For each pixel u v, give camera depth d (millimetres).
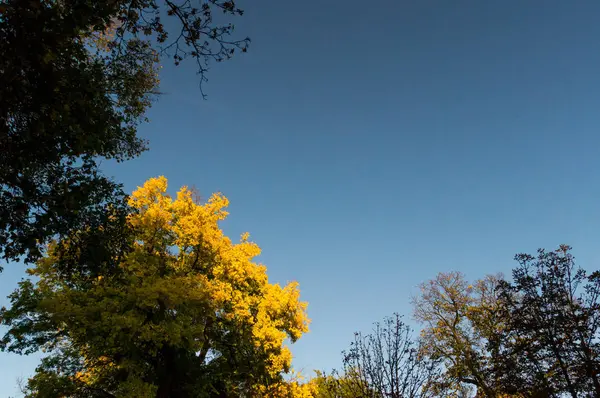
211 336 17625
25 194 6301
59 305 13016
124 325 13141
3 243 6484
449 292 24391
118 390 14148
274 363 17078
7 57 4891
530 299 12609
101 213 8844
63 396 14781
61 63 6312
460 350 20781
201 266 18703
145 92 10508
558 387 11547
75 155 6898
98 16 5828
